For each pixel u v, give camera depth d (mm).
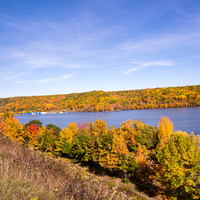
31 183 3877
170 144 18969
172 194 18531
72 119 149000
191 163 18250
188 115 128125
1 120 39750
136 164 24438
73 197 3688
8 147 5555
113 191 3902
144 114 158250
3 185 3492
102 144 27016
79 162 31531
